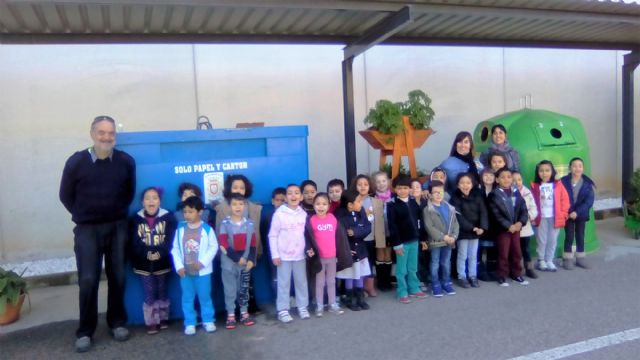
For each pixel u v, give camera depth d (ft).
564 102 30.12
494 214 18.28
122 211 14.40
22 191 21.02
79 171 13.78
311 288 16.94
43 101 21.15
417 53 26.45
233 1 15.11
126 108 22.15
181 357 13.38
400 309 16.25
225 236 14.97
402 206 16.85
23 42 17.53
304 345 13.80
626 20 19.85
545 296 16.90
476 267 18.42
